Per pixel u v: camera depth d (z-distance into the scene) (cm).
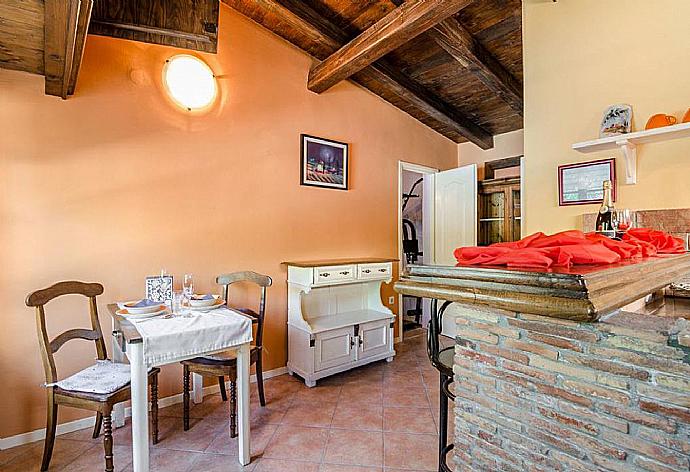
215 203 300
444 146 505
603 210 181
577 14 246
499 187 454
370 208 413
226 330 198
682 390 69
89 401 189
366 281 358
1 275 222
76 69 205
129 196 262
